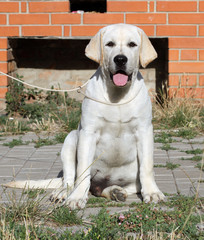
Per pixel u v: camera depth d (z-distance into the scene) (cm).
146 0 937
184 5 936
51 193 495
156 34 945
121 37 462
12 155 699
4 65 952
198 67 948
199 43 943
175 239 371
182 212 430
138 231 392
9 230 379
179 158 661
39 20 952
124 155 483
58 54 1036
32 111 939
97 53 478
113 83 454
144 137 475
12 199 455
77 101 1023
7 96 942
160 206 452
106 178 502
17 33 955
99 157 484
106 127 470
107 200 485
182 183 544
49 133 839
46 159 674
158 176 575
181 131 807
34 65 1038
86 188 466
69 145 507
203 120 878
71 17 947
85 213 444
